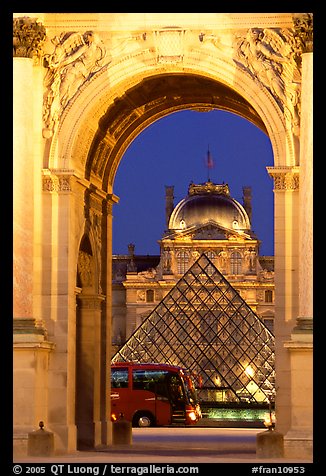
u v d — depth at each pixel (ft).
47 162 212.43
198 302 608.19
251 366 582.35
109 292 247.29
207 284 616.39
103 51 214.07
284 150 208.85
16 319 202.59
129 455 208.64
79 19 213.46
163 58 212.43
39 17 208.74
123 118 238.48
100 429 239.50
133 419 431.02
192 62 212.23
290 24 209.26
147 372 433.89
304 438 195.93
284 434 204.95
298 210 208.33
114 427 256.93
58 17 213.46
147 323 606.55
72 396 213.46
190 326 601.21
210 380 579.48
